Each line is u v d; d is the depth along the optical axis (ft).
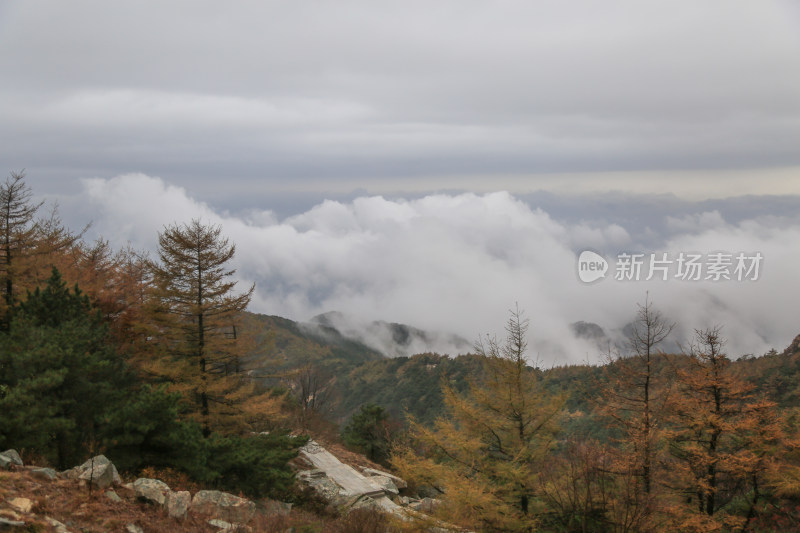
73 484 37.22
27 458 41.81
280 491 70.23
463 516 50.19
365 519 50.44
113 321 89.40
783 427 64.95
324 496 77.00
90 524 32.96
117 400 53.01
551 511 49.34
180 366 75.87
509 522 49.55
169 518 38.34
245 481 61.67
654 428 61.05
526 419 54.95
